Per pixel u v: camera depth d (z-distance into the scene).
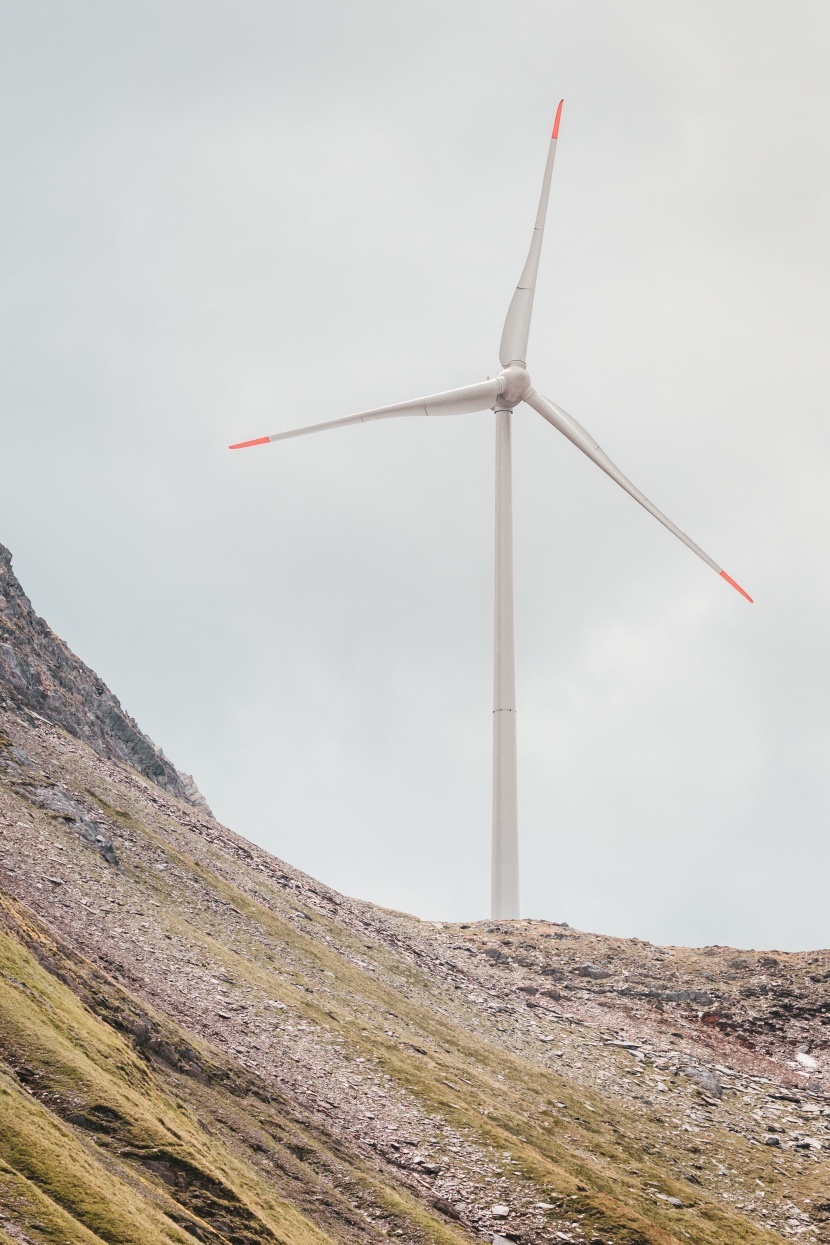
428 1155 50.06
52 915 54.16
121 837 77.94
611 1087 78.62
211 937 68.38
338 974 76.06
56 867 63.25
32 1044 32.31
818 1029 101.94
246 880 89.12
